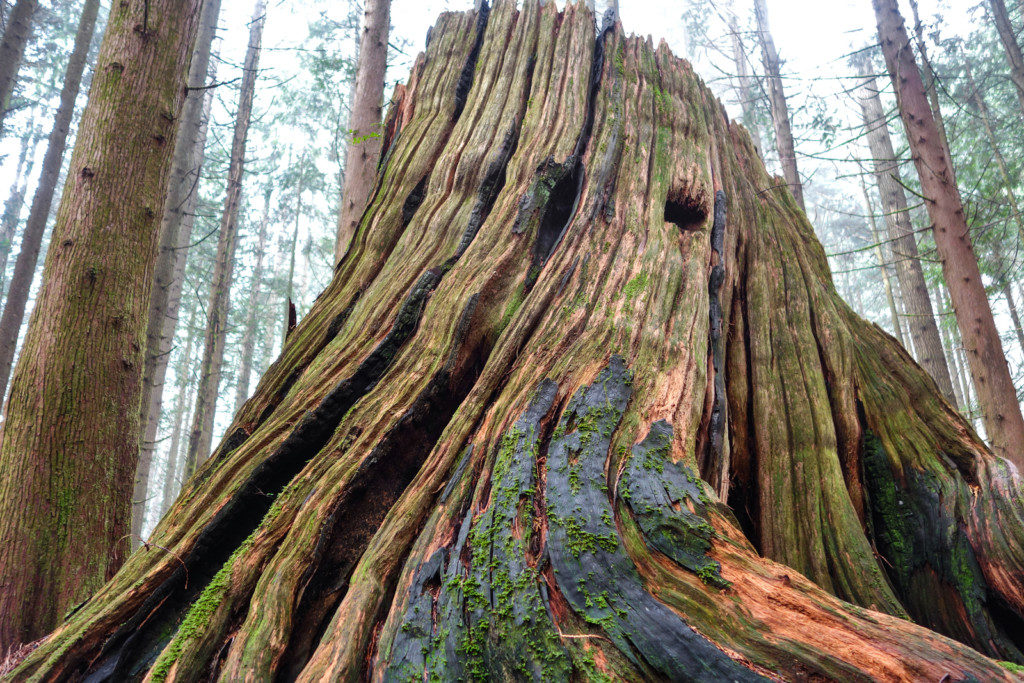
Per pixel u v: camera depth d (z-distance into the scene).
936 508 3.43
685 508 2.45
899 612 2.89
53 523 3.55
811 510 3.35
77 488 3.67
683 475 2.66
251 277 24.98
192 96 11.19
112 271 4.05
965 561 3.19
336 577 2.85
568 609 2.15
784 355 4.07
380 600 2.54
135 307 4.16
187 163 10.80
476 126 4.83
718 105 5.77
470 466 2.90
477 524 2.55
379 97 7.25
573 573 2.23
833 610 2.01
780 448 3.62
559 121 4.60
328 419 3.46
